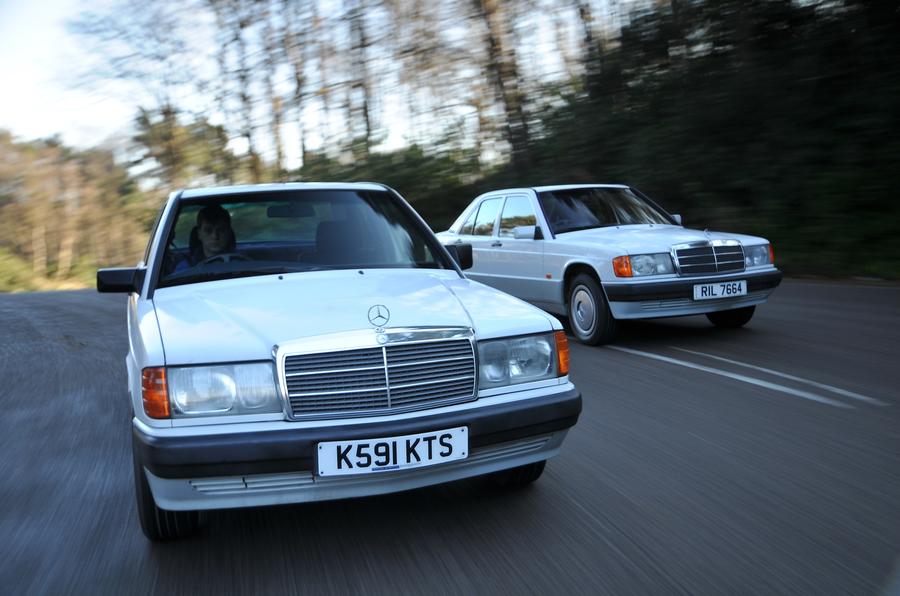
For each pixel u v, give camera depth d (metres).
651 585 2.86
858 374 6.12
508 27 22.84
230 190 4.52
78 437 5.15
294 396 3.06
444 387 3.27
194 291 3.86
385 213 4.66
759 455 4.31
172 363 3.05
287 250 4.29
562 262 8.05
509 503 3.69
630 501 3.68
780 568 2.96
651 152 17.66
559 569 3.00
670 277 7.36
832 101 14.85
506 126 23.00
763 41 16.58
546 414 3.40
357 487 3.13
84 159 41.75
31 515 3.74
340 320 3.28
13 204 48.19
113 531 3.50
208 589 2.93
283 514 3.60
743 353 7.06
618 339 8.07
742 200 16.05
